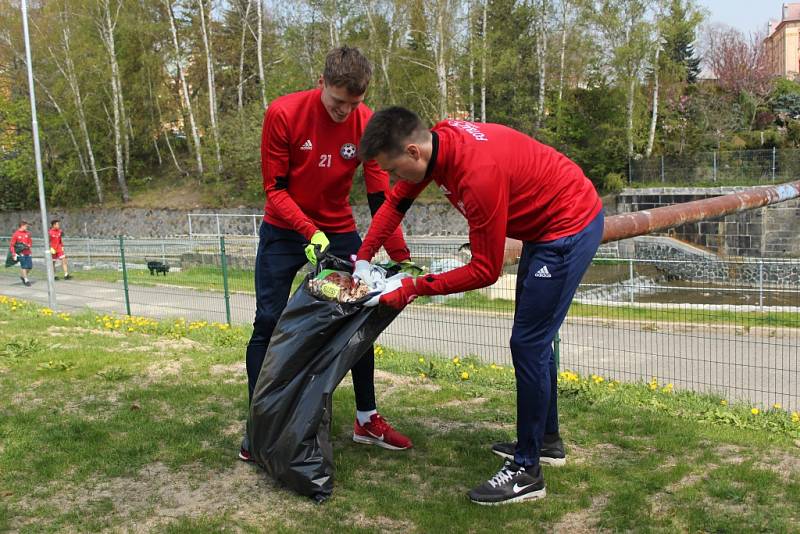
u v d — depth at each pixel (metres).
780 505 3.07
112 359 5.94
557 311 3.06
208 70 37.66
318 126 3.41
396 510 3.07
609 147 30.67
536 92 35.06
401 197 3.27
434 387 5.25
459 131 2.83
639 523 2.92
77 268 21.98
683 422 4.40
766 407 6.54
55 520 3.00
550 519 3.00
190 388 5.04
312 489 3.16
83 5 37.00
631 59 30.03
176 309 12.54
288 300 3.48
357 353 3.17
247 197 35.97
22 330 7.64
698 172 28.67
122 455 3.72
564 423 4.35
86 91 38.84
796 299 14.41
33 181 40.50
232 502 3.18
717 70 38.44
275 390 3.23
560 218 2.96
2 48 38.56
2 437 3.99
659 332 10.43
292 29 33.66
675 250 22.06
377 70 33.69
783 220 23.16
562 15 33.44
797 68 64.50
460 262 7.82
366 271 3.17
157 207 37.06
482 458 3.70
